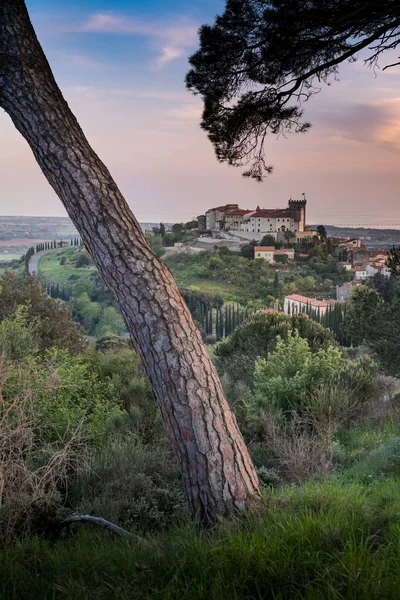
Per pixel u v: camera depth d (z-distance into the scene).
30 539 2.88
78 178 2.84
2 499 3.14
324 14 3.85
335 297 129.75
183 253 160.00
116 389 7.94
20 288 17.94
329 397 7.58
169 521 3.39
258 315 15.45
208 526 2.62
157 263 2.88
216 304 115.75
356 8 3.79
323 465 4.99
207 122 4.75
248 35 4.20
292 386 8.03
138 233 2.91
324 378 8.87
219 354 15.52
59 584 2.09
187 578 1.97
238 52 4.32
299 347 9.47
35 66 2.91
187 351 2.75
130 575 2.03
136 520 3.35
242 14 4.01
